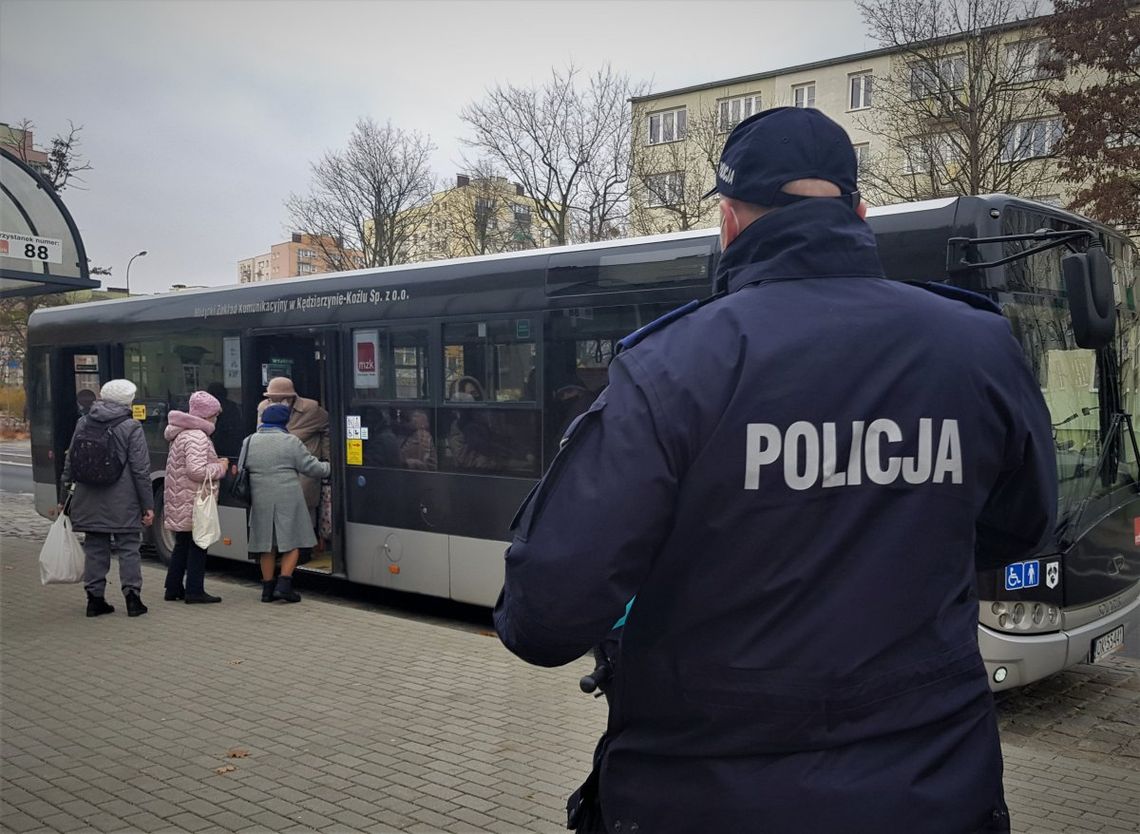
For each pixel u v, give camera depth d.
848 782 1.49
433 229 35.88
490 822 4.03
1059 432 5.50
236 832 3.93
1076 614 5.52
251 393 9.64
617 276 6.83
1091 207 19.36
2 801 4.24
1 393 39.53
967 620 1.67
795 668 1.52
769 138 1.71
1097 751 5.19
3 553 11.33
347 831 3.94
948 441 1.63
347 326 8.62
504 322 7.47
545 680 6.11
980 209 5.18
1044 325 5.44
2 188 9.52
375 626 7.58
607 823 1.69
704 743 1.56
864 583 1.55
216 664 6.48
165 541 10.84
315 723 5.27
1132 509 6.06
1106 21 18.25
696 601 1.58
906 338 1.64
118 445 7.80
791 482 1.55
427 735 5.09
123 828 3.97
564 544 1.52
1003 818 1.60
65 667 6.41
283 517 8.39
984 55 19.59
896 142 21.73
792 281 1.67
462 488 7.73
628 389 1.58
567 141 31.28
